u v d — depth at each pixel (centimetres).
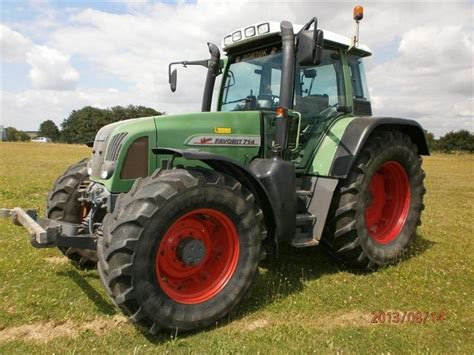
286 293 395
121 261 294
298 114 423
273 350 294
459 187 1359
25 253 482
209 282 342
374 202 504
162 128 373
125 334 316
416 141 537
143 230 298
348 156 432
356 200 437
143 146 366
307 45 371
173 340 306
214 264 353
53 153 3036
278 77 453
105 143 380
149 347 299
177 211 312
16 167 1630
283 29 398
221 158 333
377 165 459
